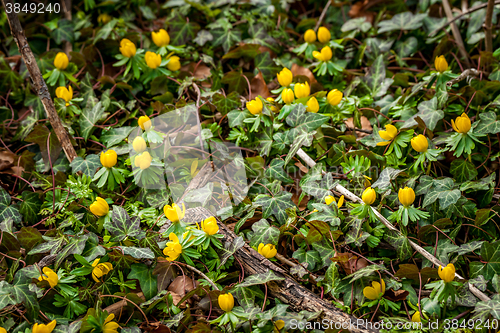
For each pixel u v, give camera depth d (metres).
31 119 1.50
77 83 1.54
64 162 1.44
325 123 1.42
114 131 1.45
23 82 1.57
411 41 1.59
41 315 1.26
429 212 1.34
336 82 1.55
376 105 1.50
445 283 1.26
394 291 1.30
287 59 1.59
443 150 1.35
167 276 1.30
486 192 1.35
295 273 1.31
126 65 1.56
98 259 1.29
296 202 1.40
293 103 1.42
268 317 1.24
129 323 1.27
